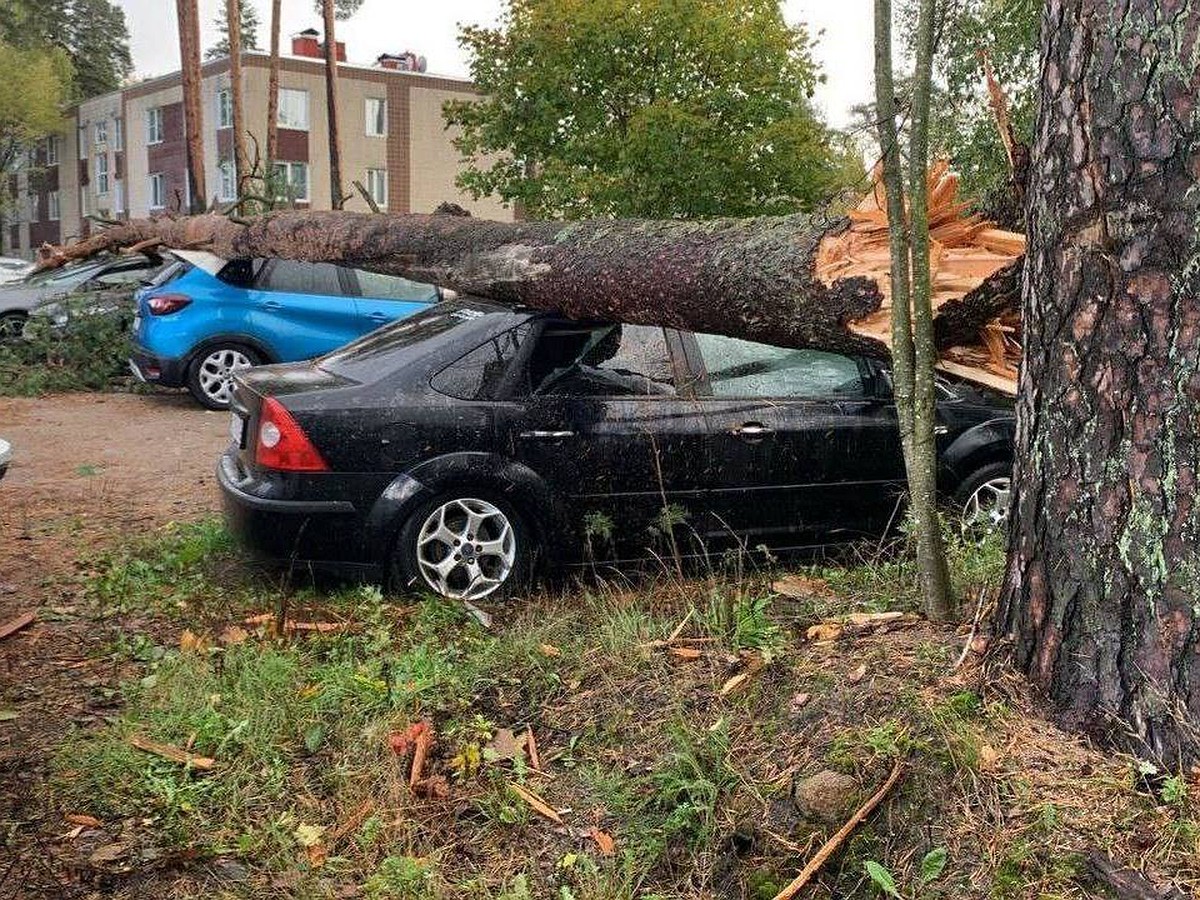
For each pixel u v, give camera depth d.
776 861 2.96
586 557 5.34
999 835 2.75
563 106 17.20
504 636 4.53
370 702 4.01
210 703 4.07
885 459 5.68
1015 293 4.12
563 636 4.39
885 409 5.71
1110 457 2.92
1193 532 2.79
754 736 3.36
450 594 5.12
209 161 45.56
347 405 5.08
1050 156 3.08
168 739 3.88
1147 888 2.49
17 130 55.06
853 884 2.83
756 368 5.63
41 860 3.22
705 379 5.54
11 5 60.47
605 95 17.17
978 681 3.20
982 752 2.93
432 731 3.81
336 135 23.50
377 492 5.08
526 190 17.62
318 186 44.19
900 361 3.73
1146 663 2.85
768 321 4.62
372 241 7.29
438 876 3.13
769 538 5.55
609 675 3.92
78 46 67.88
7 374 12.94
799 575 5.25
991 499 5.93
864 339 4.34
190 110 20.02
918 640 3.57
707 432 5.41
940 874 2.74
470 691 4.04
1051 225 3.07
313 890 3.12
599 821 3.30
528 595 5.21
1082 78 2.96
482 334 5.36
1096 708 2.94
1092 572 2.96
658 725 3.58
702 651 3.97
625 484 5.34
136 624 5.09
